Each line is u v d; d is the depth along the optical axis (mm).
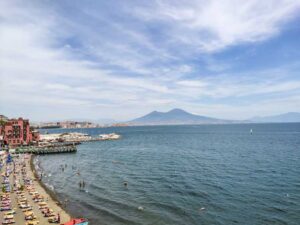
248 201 59562
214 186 72500
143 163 114312
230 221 49000
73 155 153375
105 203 60000
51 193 68062
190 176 85312
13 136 179000
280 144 182625
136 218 51000
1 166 104062
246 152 143375
